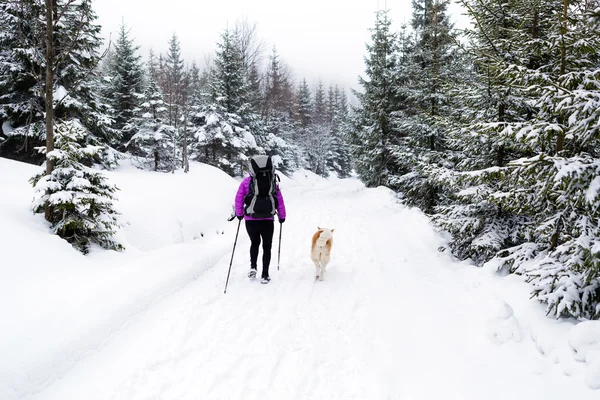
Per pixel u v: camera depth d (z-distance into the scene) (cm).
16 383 252
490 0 607
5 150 1105
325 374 296
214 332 360
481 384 269
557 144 409
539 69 504
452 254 652
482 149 633
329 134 4428
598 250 288
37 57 539
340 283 498
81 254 486
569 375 258
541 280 354
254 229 485
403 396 268
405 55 1620
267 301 435
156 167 1534
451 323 362
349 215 1048
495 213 628
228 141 1916
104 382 281
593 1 412
